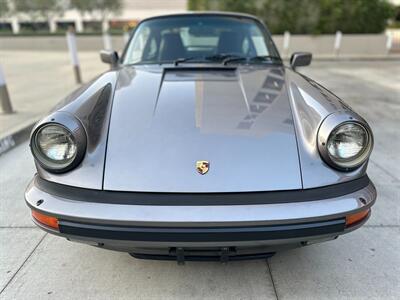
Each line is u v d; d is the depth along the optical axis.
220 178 1.48
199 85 2.10
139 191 1.46
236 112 1.79
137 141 1.61
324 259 2.02
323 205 1.46
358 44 13.45
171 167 1.51
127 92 2.00
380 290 1.78
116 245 1.49
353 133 1.53
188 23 2.95
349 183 1.54
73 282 1.85
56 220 1.50
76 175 1.52
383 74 8.78
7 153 3.60
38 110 4.96
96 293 1.78
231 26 2.95
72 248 2.13
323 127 1.55
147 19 3.05
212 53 2.75
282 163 1.53
